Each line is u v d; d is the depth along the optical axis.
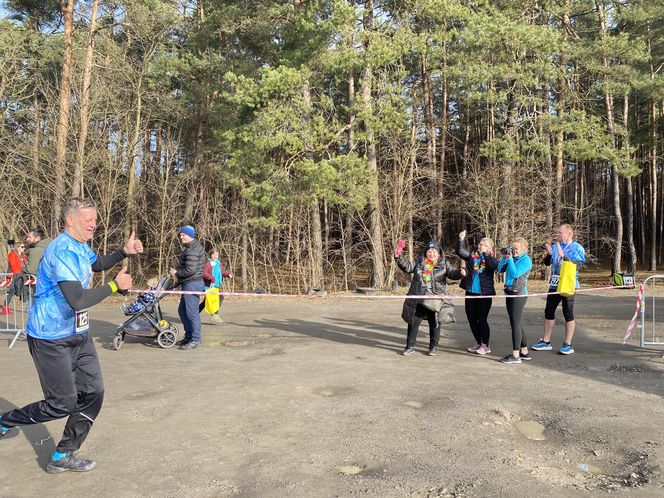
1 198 18.69
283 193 16.94
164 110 22.14
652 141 24.80
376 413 5.08
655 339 8.91
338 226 23.70
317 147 16.91
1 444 4.32
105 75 19.89
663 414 5.12
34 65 21.83
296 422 4.82
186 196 21.80
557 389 5.96
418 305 7.61
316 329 10.15
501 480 3.69
